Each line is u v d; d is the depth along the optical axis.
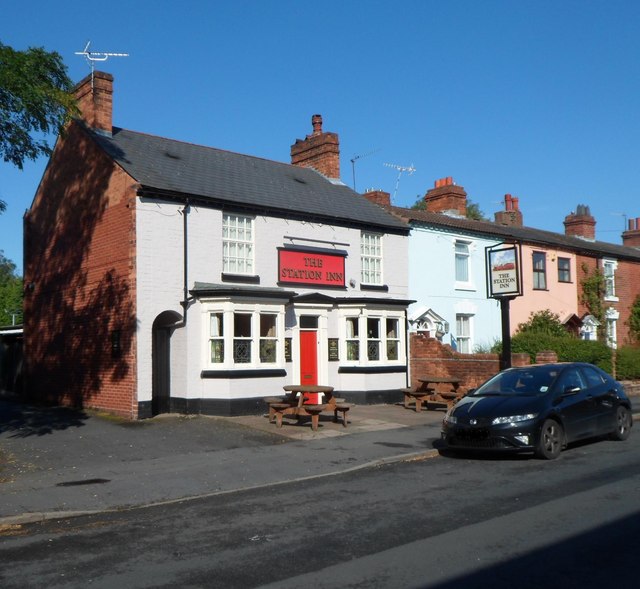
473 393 12.86
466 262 25.42
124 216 16.95
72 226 19.41
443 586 5.59
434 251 23.95
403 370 21.14
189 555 6.69
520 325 26.73
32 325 21.56
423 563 6.17
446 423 11.98
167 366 17.67
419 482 9.99
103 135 19.11
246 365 17.28
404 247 22.91
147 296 16.56
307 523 7.79
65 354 19.52
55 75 14.25
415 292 23.11
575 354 22.62
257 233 18.78
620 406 13.52
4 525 8.14
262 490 9.90
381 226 21.94
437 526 7.42
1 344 24.70
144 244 16.59
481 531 7.15
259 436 14.32
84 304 18.62
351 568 6.10
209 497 9.53
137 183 16.53
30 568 6.44
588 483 9.42
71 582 5.99
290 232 19.55
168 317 17.23
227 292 16.81
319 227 20.28
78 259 19.00
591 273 30.72
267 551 6.72
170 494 9.65
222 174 20.00
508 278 18.88
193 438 14.09
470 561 6.19
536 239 27.88
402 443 13.48
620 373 23.98
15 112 13.64
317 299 19.47
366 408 19.17
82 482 10.38
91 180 18.58
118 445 13.41
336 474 10.89
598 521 7.40
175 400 17.41
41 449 13.08
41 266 21.12
